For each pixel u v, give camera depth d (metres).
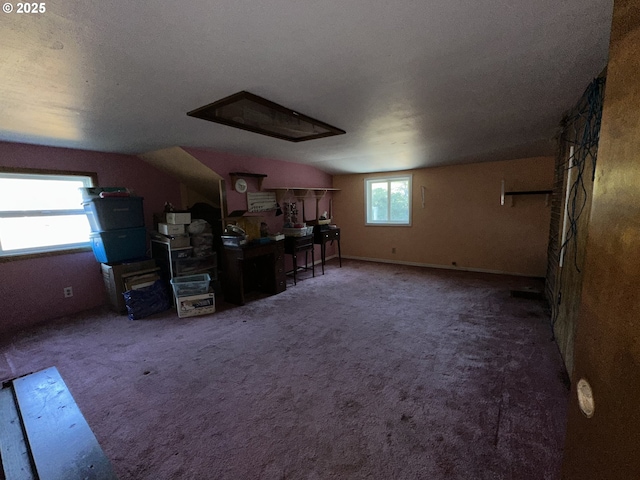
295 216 5.11
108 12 1.05
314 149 3.89
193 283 3.39
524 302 3.53
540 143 3.64
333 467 1.40
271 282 4.07
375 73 1.67
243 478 1.35
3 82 1.58
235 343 2.65
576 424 0.57
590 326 0.54
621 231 0.45
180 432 1.63
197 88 1.79
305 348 2.54
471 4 1.09
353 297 3.87
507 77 1.76
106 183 3.60
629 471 0.41
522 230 4.61
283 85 1.80
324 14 1.13
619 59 0.47
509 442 1.51
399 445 1.51
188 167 3.84
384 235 5.91
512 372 2.12
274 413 1.76
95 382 2.10
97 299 3.62
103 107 2.04
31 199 3.16
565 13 1.15
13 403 1.36
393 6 1.09
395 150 4.02
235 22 1.16
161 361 2.37
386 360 2.32
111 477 0.98
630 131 0.43
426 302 3.60
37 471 1.00
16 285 3.03
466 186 4.98
